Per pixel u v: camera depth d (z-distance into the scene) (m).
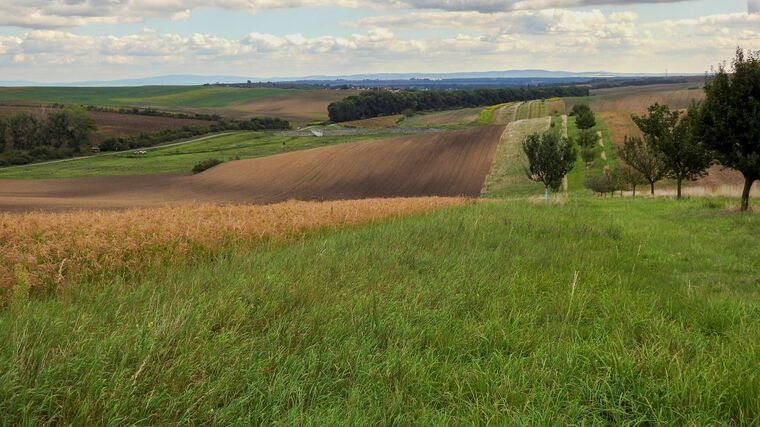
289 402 4.05
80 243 9.05
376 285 7.46
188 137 131.62
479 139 77.19
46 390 3.60
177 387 3.98
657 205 23.92
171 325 4.85
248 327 5.47
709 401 4.17
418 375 4.62
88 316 5.25
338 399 4.13
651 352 4.99
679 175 30.17
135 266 8.57
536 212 19.42
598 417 4.13
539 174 39.28
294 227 13.30
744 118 18.33
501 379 4.52
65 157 108.69
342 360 4.78
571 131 78.88
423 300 6.84
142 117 147.12
